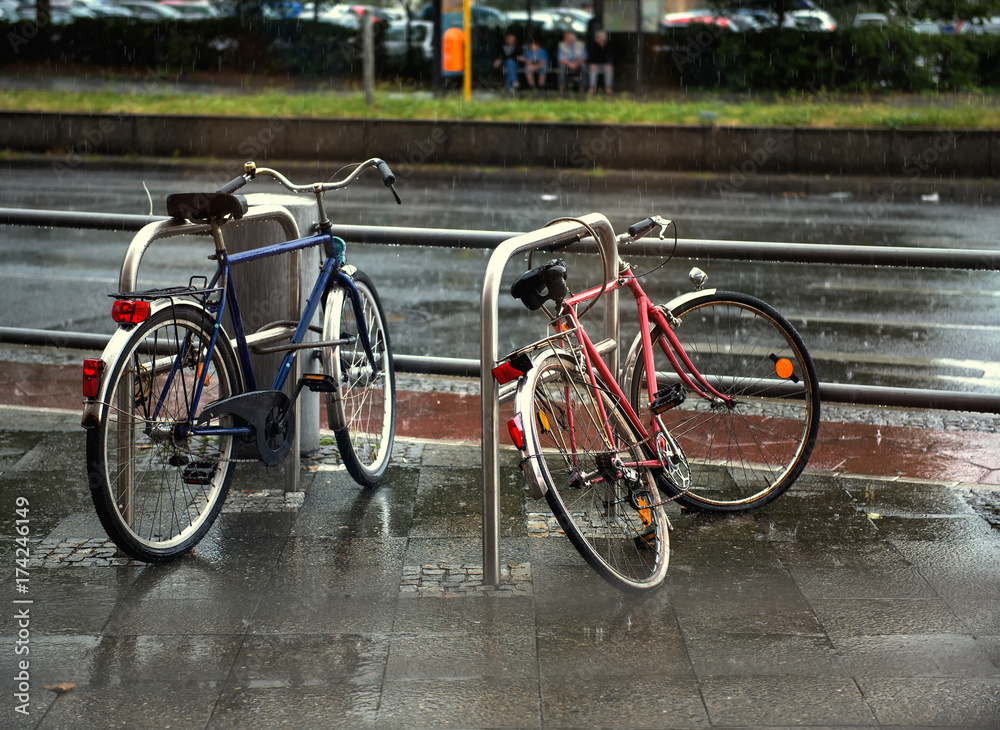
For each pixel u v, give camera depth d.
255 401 4.24
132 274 3.91
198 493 4.32
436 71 23.98
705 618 3.56
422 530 4.32
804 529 4.34
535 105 21.38
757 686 3.13
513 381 3.93
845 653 3.33
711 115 19.94
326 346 4.45
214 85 28.67
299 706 3.03
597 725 2.94
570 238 4.23
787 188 17.50
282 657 3.30
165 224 4.06
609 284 4.33
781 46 26.94
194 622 3.53
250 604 3.66
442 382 6.86
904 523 4.39
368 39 21.09
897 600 3.69
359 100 22.03
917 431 5.78
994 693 3.09
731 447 5.31
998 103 23.70
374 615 3.58
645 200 16.28
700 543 4.21
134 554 3.85
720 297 4.66
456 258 11.08
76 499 4.59
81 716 2.98
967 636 3.44
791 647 3.37
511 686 3.13
